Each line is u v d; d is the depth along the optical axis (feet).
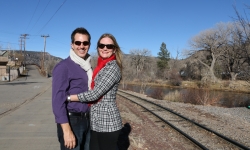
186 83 178.29
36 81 129.39
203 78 167.84
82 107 9.94
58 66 9.67
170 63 288.92
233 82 146.30
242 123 38.91
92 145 10.25
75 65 9.96
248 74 61.21
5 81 128.88
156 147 21.88
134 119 35.53
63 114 9.23
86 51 10.48
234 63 159.12
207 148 21.90
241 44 55.01
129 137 24.40
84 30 10.43
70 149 9.68
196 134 28.37
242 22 49.11
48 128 24.20
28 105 41.14
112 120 9.96
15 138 20.48
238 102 84.33
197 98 75.87
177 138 25.80
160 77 226.58
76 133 9.84
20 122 26.86
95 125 10.05
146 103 57.31
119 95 76.84
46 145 18.75
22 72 232.73
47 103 43.83
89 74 10.34
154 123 33.17
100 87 9.56
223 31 192.03
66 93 9.74
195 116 43.14
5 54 284.20
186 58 228.22
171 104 60.44
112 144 10.09
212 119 40.88
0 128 23.94
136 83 173.27
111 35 10.53
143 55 305.53
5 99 49.78
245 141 26.76
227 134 29.68
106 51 10.36
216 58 200.85
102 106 9.95
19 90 72.90
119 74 10.16
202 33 207.82
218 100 83.76
